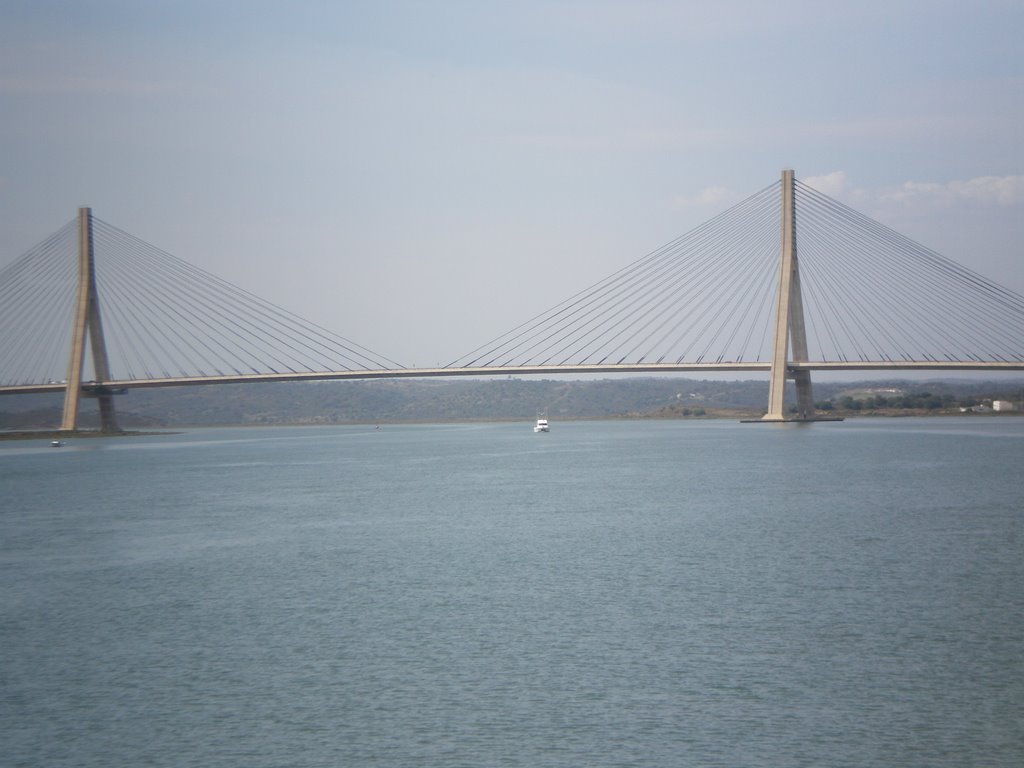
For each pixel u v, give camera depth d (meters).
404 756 26.42
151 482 109.31
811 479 96.69
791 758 25.98
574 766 25.66
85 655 35.56
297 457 158.12
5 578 49.97
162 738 27.98
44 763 26.59
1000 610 39.31
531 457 146.38
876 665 32.66
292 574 49.53
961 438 180.25
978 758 25.95
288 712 29.56
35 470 134.62
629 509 74.00
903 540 56.16
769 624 37.66
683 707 29.27
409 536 61.97
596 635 36.56
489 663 33.53
